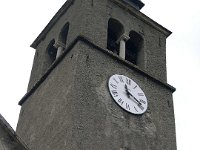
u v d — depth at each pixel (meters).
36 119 22.77
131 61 26.75
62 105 20.81
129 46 27.64
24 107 25.09
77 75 21.22
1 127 13.80
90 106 20.39
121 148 19.95
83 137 18.98
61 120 20.12
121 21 26.72
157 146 21.50
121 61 23.59
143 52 26.39
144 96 23.12
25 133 23.09
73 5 27.05
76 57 22.06
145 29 27.88
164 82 24.81
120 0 27.25
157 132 22.12
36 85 24.81
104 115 20.58
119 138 20.25
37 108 23.36
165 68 26.39
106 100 21.30
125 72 23.39
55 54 27.45
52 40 27.47
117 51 26.12
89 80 21.45
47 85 23.70
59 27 27.31
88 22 24.50
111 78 22.39
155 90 24.08
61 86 21.98
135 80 23.50
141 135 21.30
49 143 20.14
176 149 22.11
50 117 21.38
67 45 24.58
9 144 13.62
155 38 28.00
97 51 23.09
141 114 22.17
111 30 27.23
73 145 18.42
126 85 22.77
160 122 22.73
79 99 20.30
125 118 21.34
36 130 22.09
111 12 26.56
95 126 19.80
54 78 23.33
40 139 21.19
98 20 25.16
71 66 22.09
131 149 20.31
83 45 22.80
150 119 22.41
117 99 21.77
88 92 20.88
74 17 25.78
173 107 24.12
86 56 22.39
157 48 27.39
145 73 24.16
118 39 26.23
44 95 23.39
